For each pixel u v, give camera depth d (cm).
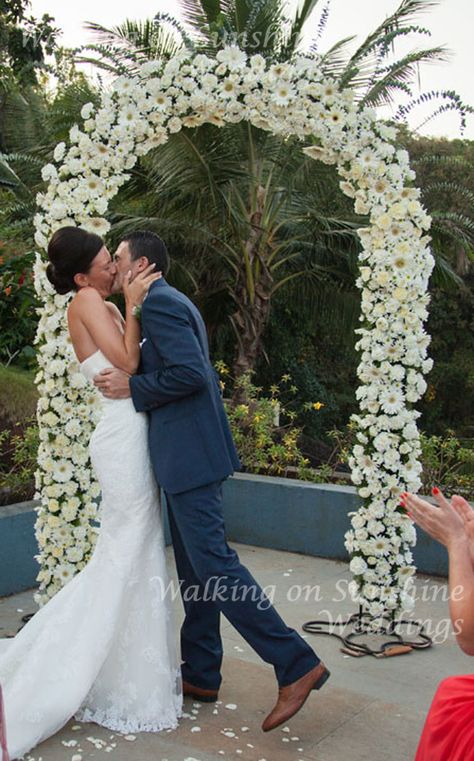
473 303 1817
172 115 398
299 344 1484
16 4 1069
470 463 600
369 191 397
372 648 390
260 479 564
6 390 629
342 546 528
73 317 324
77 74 1091
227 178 830
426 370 401
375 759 286
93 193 400
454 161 1236
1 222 1012
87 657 297
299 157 839
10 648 309
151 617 307
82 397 407
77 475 405
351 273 978
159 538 316
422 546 502
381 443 399
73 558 403
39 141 1241
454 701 191
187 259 983
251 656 383
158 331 305
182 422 308
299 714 320
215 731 305
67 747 291
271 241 945
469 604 181
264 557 538
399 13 852
